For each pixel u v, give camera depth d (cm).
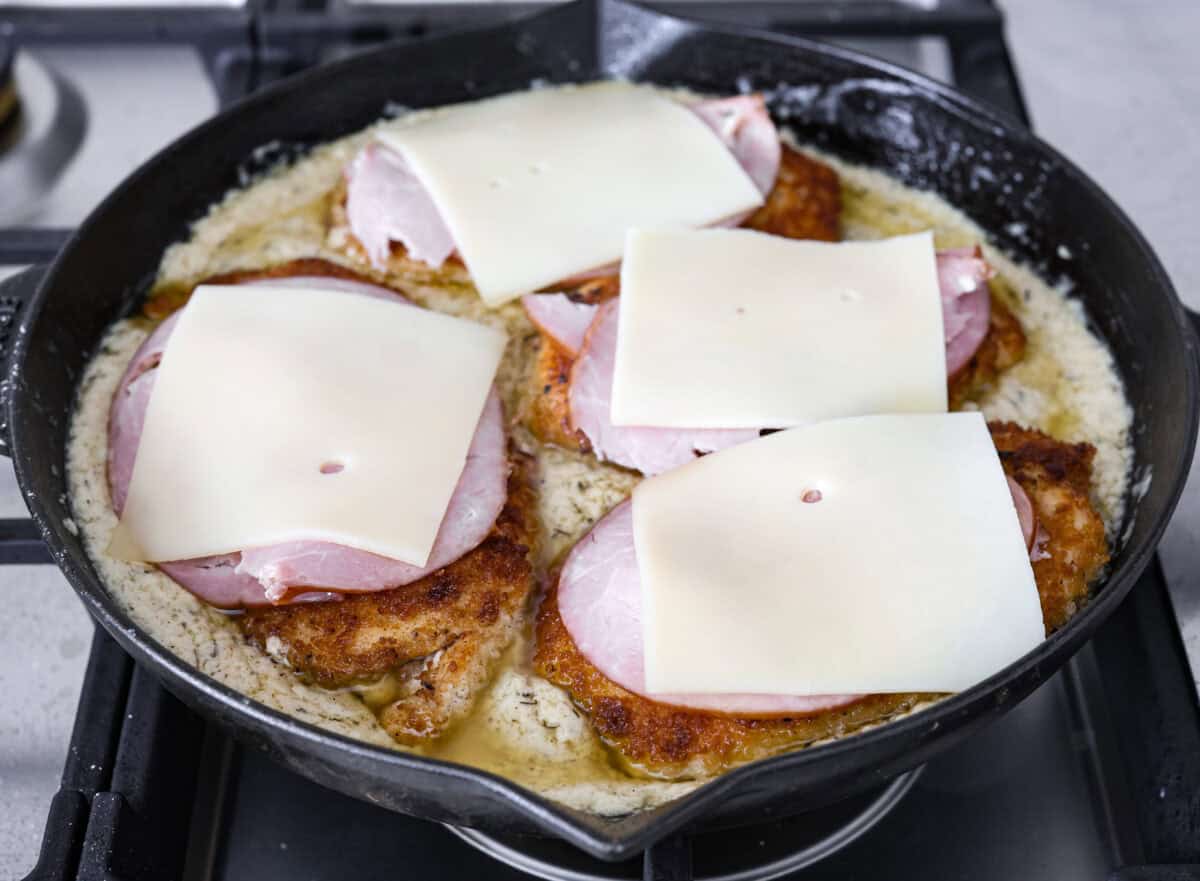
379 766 31
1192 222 56
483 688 38
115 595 38
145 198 47
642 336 41
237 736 34
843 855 38
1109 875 35
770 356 41
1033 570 39
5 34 55
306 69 56
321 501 38
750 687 34
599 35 53
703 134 49
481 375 42
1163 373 42
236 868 37
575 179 47
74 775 36
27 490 36
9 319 42
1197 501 44
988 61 56
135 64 60
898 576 36
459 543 39
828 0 61
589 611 38
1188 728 38
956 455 38
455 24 56
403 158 49
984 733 40
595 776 36
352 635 38
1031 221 50
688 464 39
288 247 49
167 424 40
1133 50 64
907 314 42
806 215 50
